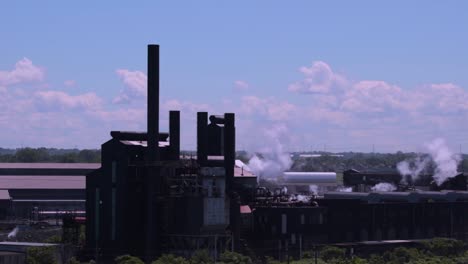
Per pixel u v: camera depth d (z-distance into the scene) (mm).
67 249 153625
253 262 166625
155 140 167250
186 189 166750
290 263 164000
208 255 159500
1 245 150000
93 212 172250
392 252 177125
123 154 168750
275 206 184750
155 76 167375
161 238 165750
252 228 183500
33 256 142500
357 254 182875
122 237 167500
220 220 169000
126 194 168000
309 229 184750
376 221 199625
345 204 192250
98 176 172250
